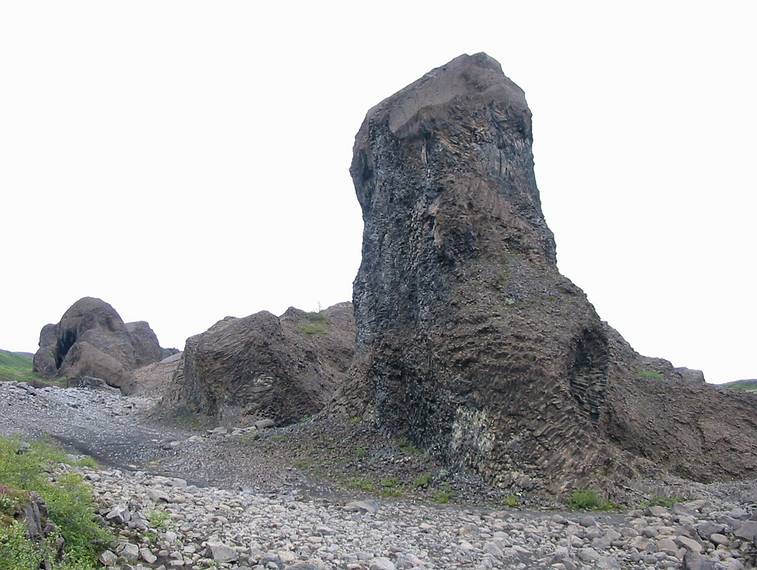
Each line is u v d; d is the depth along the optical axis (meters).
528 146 25.47
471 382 19.27
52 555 7.86
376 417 23.17
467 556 11.51
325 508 14.59
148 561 8.93
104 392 44.69
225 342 34.44
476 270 21.41
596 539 13.08
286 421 32.50
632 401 25.41
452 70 25.38
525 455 17.52
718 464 24.16
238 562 9.46
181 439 25.75
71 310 56.84
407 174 24.23
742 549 12.73
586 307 20.38
